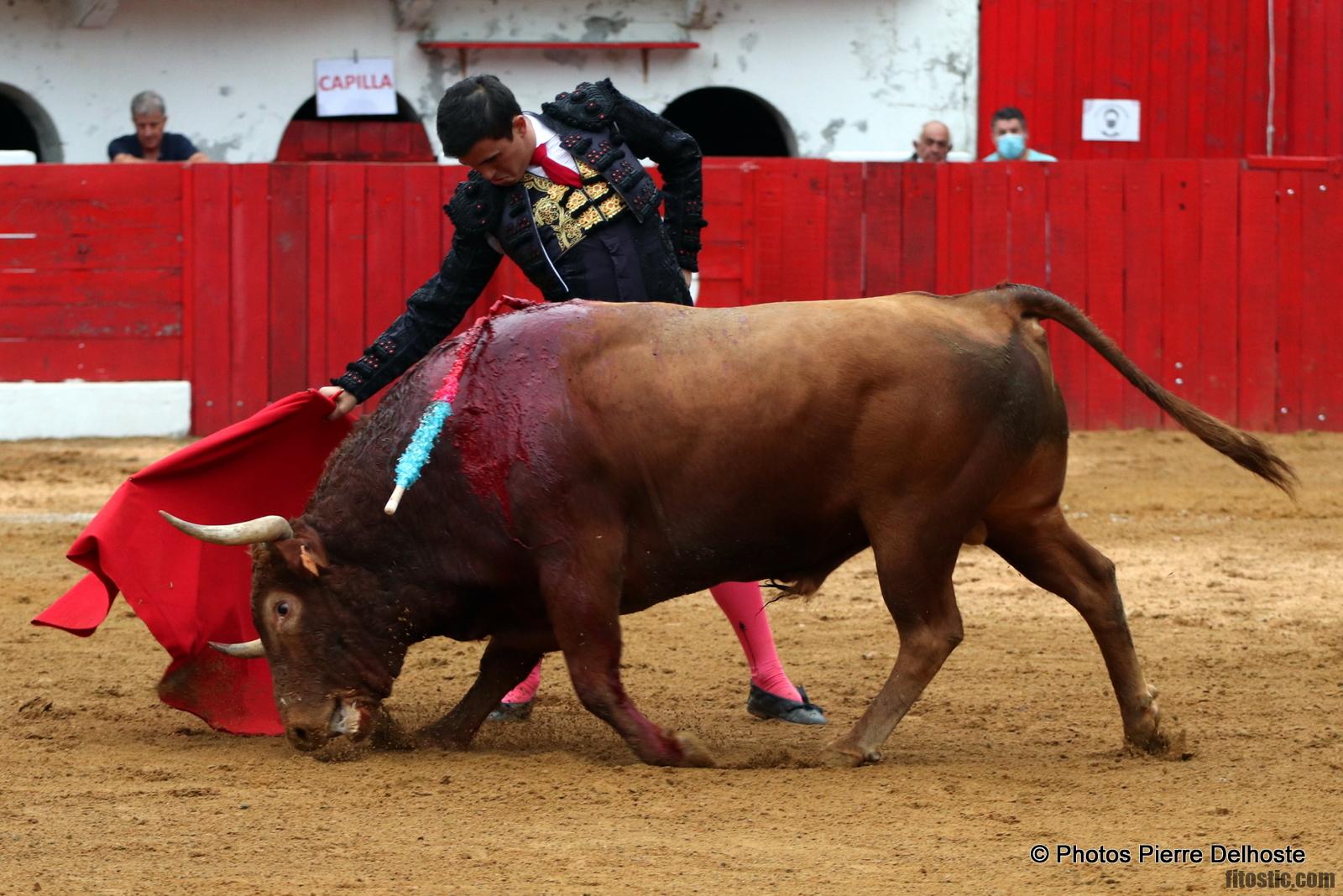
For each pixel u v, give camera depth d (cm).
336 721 1229
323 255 3231
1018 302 1236
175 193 3194
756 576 1237
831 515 1202
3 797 1123
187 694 1326
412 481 1197
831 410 1175
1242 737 1326
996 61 4066
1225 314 3394
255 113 3828
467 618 1252
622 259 1323
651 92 3944
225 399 3228
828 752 1221
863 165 3316
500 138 1305
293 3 3809
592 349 1195
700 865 966
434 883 932
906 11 3994
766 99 3984
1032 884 930
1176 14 4119
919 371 1180
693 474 1183
